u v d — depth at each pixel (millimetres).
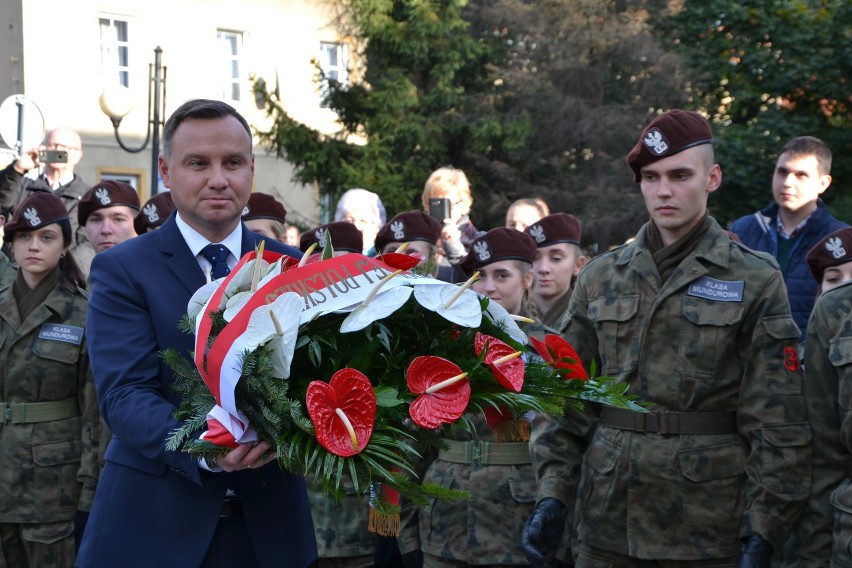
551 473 4207
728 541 3916
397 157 19875
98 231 6582
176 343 2947
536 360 3035
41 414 5539
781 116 21469
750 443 3902
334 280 2674
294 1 24578
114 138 22562
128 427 2807
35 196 5637
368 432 2518
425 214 6219
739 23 22703
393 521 2744
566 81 20391
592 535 4121
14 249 5645
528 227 5750
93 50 22297
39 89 21625
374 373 2742
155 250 3051
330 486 2518
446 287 2754
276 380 2568
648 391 4004
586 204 19562
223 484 2955
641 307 4066
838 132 22156
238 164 3033
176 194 3029
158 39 23125
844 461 4133
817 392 4172
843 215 20406
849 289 4172
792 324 3912
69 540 5582
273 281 2646
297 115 24609
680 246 4062
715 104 22719
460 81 20375
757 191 20906
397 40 19391
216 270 3053
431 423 2588
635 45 20297
